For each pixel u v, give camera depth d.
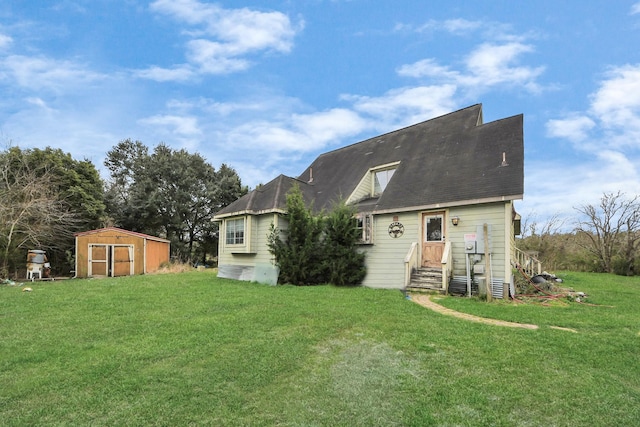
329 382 4.04
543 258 25.34
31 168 20.47
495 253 10.09
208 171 32.72
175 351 5.03
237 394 3.75
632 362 4.64
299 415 3.34
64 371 4.33
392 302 8.73
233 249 15.54
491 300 9.09
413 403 3.56
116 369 4.39
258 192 16.12
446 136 14.95
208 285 12.57
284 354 4.90
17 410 3.42
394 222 12.48
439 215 11.58
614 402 3.59
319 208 15.09
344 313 7.39
